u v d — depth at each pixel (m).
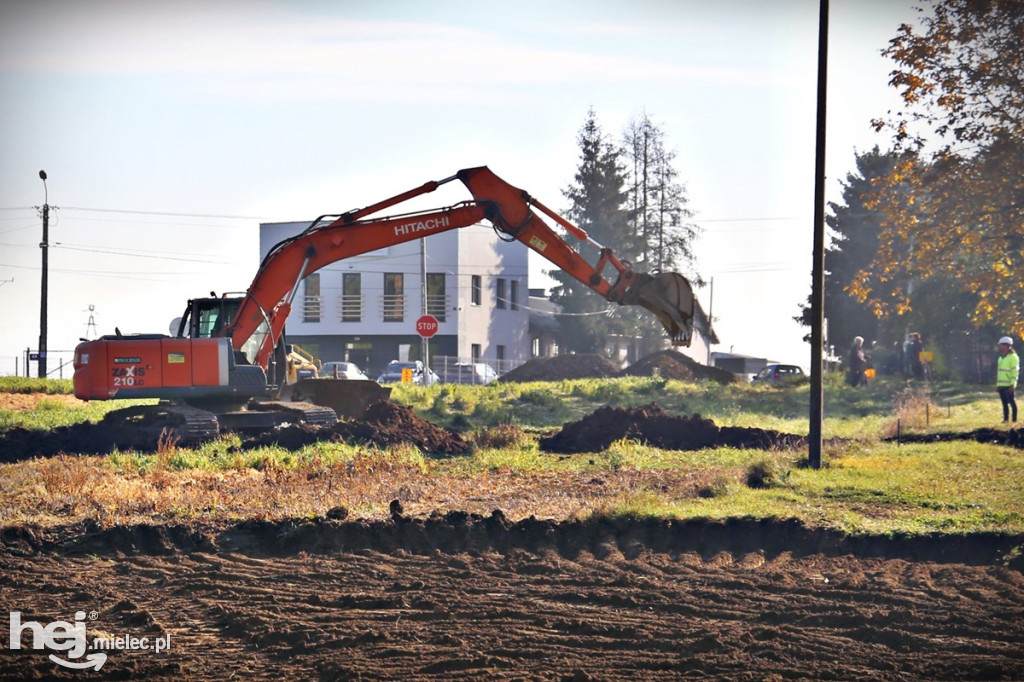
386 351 89.50
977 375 62.06
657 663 11.00
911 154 42.03
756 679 10.52
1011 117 40.38
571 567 15.38
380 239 29.86
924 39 40.91
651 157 99.19
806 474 22.98
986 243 42.06
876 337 86.38
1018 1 39.31
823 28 24.98
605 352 99.19
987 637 11.93
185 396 29.12
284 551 16.70
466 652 11.38
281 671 10.99
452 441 30.28
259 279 30.00
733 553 16.55
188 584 14.38
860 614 12.65
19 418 35.62
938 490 20.66
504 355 95.38
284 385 34.66
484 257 92.50
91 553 16.23
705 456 27.48
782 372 69.25
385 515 18.05
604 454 27.78
